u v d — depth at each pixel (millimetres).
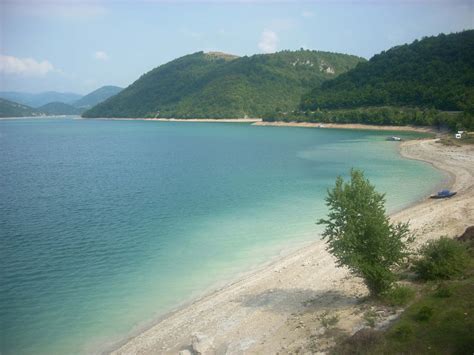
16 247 42062
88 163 106312
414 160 95812
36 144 165875
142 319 28375
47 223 50469
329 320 24406
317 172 83688
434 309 22609
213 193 66312
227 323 26547
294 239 43094
